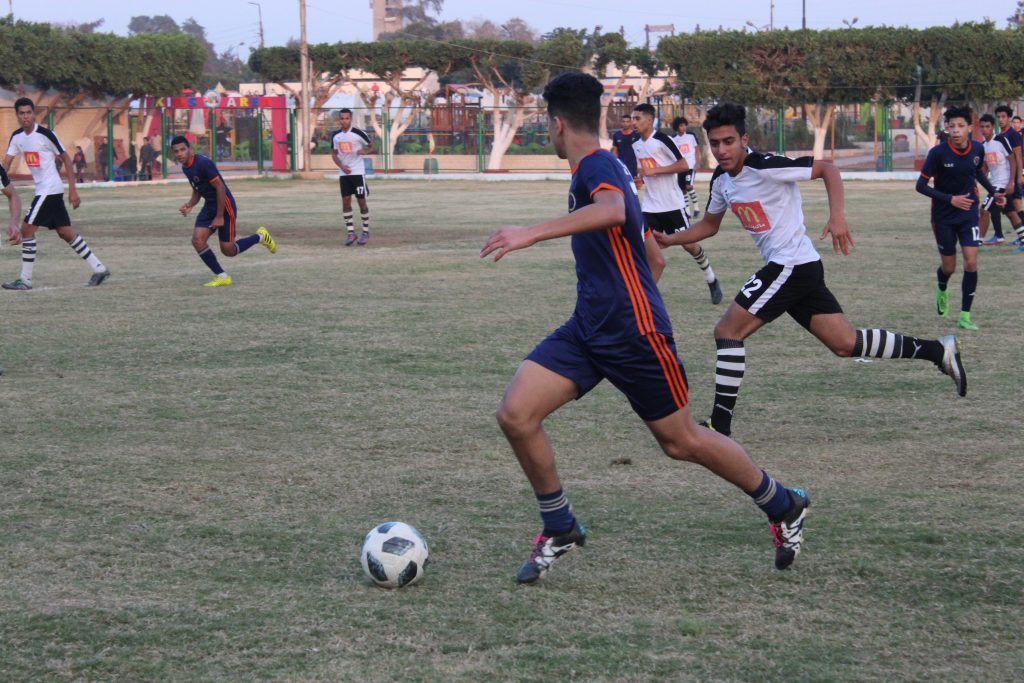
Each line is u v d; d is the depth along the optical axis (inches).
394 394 414.3
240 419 379.6
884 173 2306.8
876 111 2539.4
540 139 3016.7
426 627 215.0
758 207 337.7
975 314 583.2
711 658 201.3
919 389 417.4
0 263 867.4
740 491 301.6
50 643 208.2
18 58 2245.3
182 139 689.6
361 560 238.5
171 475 316.8
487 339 522.9
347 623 216.8
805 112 2628.0
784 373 447.5
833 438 353.7
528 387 228.5
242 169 2699.3
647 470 322.0
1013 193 882.8
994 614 221.0
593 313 226.4
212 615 220.7
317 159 2886.3
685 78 2650.1
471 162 2896.2
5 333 543.8
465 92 3336.6
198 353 493.4
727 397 344.8
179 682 192.5
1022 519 276.1
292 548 259.3
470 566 248.1
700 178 2329.0
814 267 335.3
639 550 256.4
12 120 2356.1
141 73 2377.0
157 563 249.6
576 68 2748.5
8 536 267.0
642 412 231.1
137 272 798.5
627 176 224.8
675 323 565.6
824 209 1396.4
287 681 192.5
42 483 309.1
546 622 217.3
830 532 267.7
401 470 322.0
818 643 207.6
